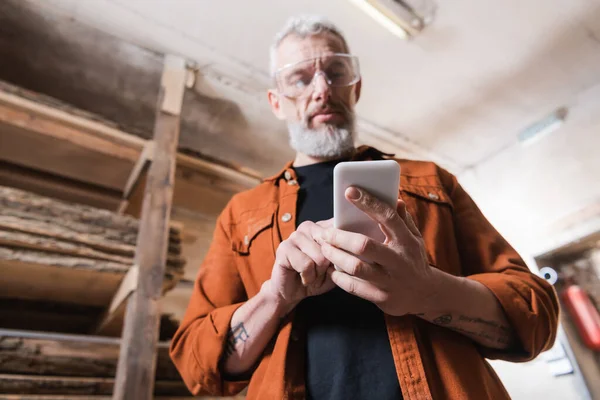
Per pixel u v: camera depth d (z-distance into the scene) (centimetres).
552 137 277
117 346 142
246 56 228
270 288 72
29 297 161
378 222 58
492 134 295
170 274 166
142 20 204
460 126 287
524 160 291
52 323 169
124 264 148
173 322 188
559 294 256
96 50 208
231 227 100
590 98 260
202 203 226
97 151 172
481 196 311
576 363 235
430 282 62
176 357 88
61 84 220
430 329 71
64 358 130
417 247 60
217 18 209
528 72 248
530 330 71
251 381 76
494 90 260
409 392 63
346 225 63
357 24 216
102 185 197
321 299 77
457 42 229
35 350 126
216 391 82
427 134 294
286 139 272
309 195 94
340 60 117
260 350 77
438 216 86
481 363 71
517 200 288
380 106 271
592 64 243
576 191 258
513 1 209
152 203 162
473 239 89
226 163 207
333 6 206
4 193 135
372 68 243
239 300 92
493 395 69
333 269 67
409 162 101
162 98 202
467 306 67
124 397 124
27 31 196
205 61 226
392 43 228
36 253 133
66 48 204
